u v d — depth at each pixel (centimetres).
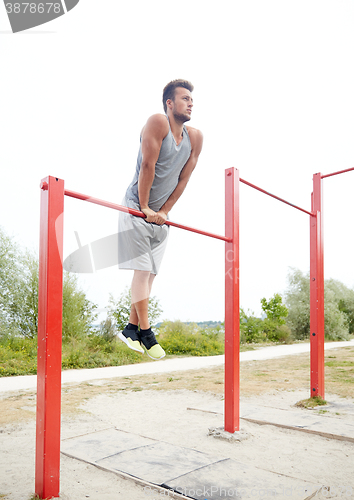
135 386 688
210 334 1464
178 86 261
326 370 855
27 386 677
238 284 389
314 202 551
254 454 328
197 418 464
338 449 343
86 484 258
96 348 1088
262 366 970
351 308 2577
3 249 1094
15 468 294
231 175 388
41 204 245
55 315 236
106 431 394
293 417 445
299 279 2302
